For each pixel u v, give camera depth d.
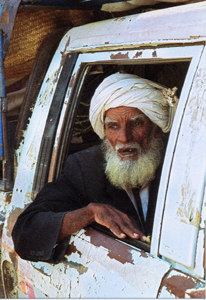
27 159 2.09
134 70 2.51
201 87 1.21
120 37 1.66
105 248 1.41
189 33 1.31
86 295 1.39
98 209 1.54
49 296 1.65
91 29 1.93
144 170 1.81
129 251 1.31
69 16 2.58
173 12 1.43
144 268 1.21
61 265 1.59
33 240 1.63
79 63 1.94
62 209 1.79
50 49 2.38
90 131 2.72
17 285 2.02
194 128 1.19
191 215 1.12
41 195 1.82
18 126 2.35
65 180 1.90
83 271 1.45
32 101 2.34
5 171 2.36
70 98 1.94
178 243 1.14
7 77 3.36
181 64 2.35
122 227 1.46
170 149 1.25
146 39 1.49
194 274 1.08
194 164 1.15
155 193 1.83
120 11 2.25
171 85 2.45
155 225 1.24
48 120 2.01
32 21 2.67
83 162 1.95
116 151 1.83
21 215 1.79
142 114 1.80
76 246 1.55
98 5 2.16
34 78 2.36
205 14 1.28
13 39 2.77
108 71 2.49
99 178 1.93
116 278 1.28
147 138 1.84
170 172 1.23
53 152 1.95
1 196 2.34
